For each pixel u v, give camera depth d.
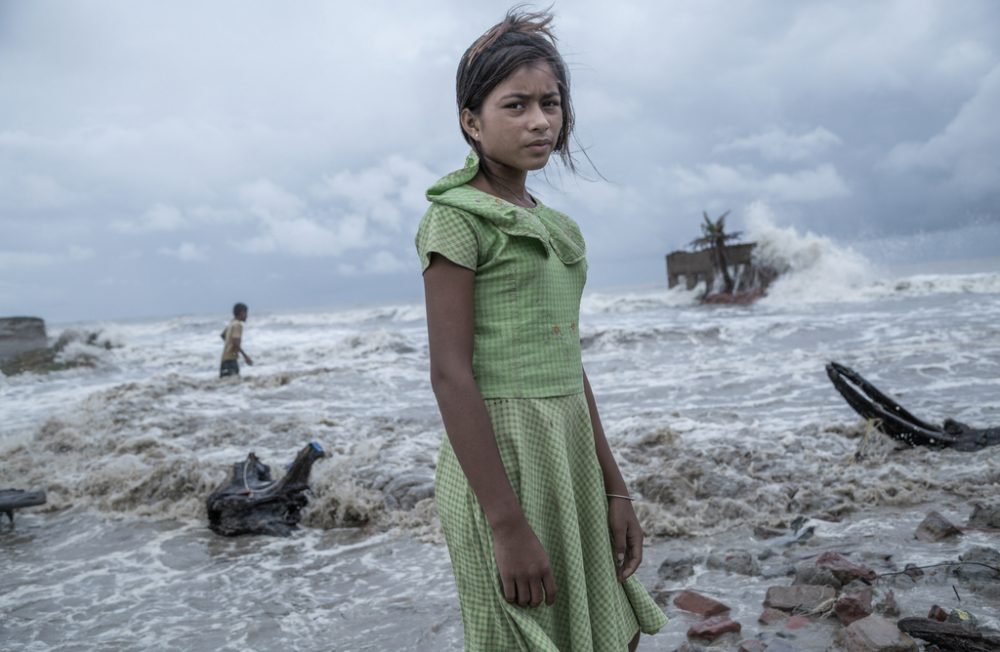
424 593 3.89
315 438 7.85
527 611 1.58
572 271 1.76
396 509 5.41
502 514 1.52
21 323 21.23
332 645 3.34
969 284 23.95
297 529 5.23
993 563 3.52
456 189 1.66
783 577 3.72
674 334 15.46
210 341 26.33
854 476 5.23
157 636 3.56
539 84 1.65
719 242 28.88
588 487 1.74
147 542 5.09
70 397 12.95
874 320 16.25
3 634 3.64
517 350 1.63
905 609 3.16
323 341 23.33
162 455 7.16
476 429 1.52
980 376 9.12
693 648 2.98
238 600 3.98
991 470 5.13
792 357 11.89
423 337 20.30
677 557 4.08
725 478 5.26
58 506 6.04
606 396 9.93
